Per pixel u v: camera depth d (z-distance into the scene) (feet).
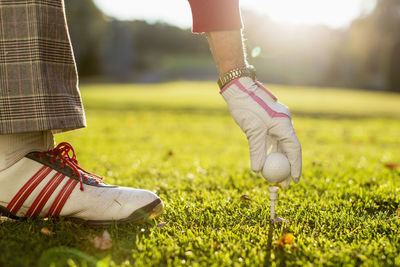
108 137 16.74
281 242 4.53
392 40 132.57
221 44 4.47
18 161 4.75
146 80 121.29
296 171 4.64
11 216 4.96
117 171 9.52
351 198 6.71
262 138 4.59
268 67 148.77
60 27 4.72
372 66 140.05
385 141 17.78
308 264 4.05
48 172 4.88
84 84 99.04
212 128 21.42
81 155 11.99
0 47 4.40
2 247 4.24
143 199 5.04
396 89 122.01
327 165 10.46
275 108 4.57
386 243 4.61
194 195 6.82
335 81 136.26
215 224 5.39
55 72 4.69
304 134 19.67
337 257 4.25
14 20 4.42
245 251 4.43
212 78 129.39
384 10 134.82
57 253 4.19
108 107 33.96
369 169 9.80
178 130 20.15
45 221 5.08
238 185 7.79
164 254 4.29
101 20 132.46
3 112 4.43
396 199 6.45
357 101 51.67
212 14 4.35
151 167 10.17
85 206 4.90
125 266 4.00
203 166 10.25
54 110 4.57
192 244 4.63
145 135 17.78
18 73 4.44
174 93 56.03
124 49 136.36
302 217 5.59
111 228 4.93
